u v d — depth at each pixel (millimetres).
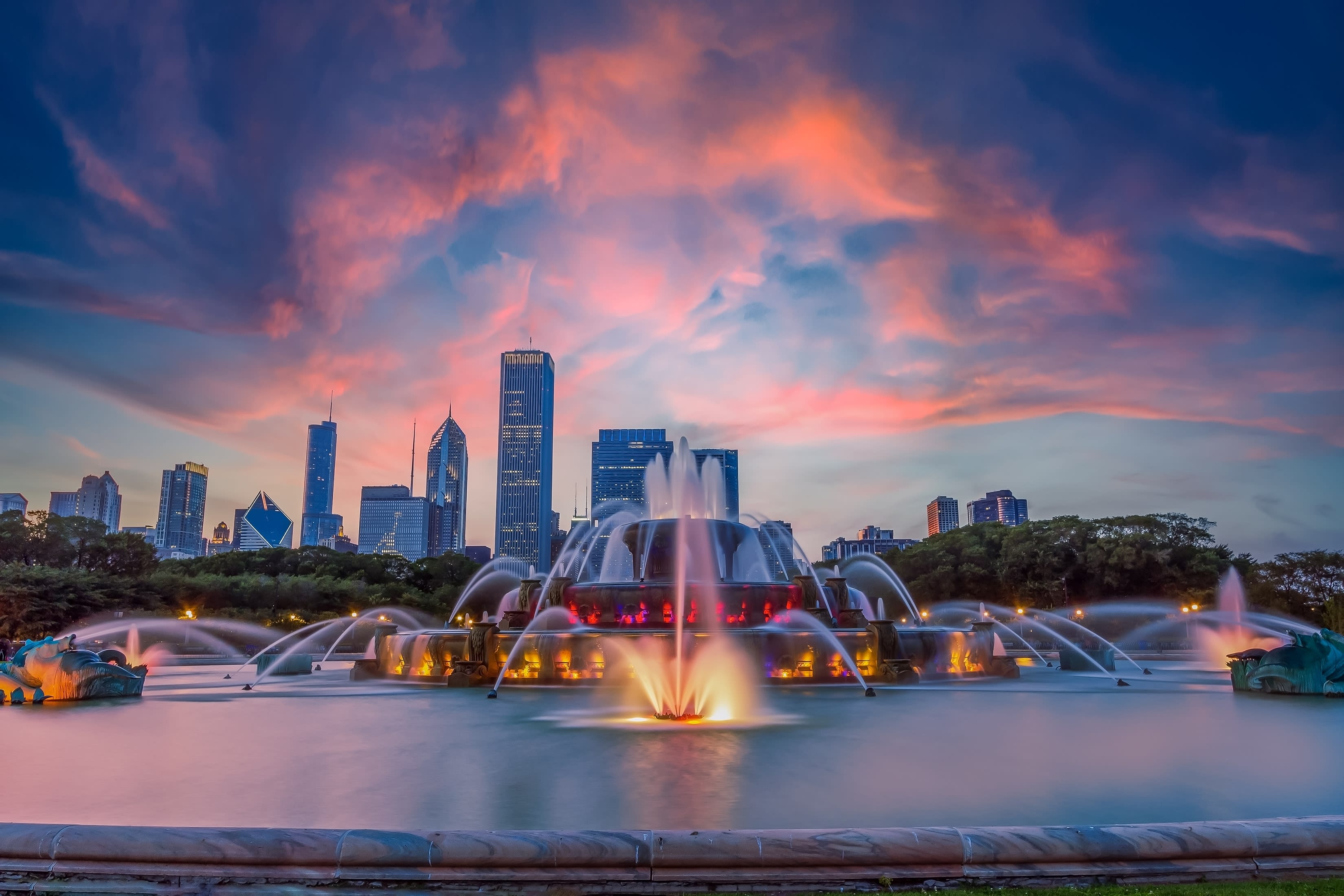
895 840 6828
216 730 15828
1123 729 15414
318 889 6672
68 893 6656
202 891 6660
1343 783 10234
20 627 67562
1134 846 6930
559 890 6602
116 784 10398
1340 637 22969
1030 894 6496
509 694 23844
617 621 32125
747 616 32188
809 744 13430
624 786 10023
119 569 91688
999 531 96688
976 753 12578
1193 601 77188
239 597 89750
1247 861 7055
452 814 8625
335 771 11227
